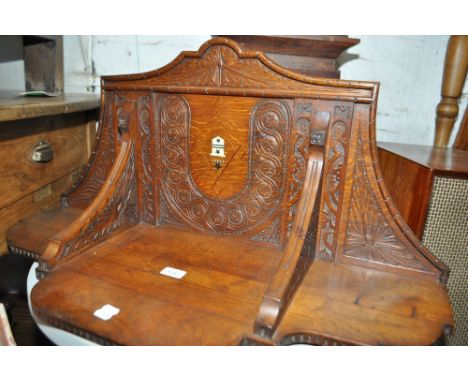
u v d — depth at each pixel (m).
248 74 0.85
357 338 0.63
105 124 1.05
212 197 0.96
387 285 0.79
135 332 0.64
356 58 1.29
